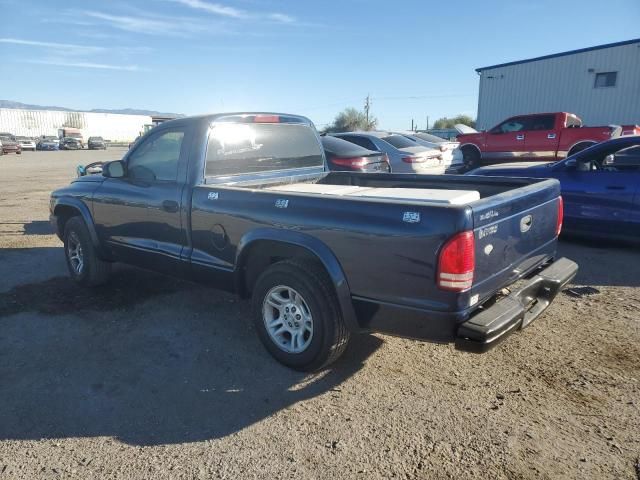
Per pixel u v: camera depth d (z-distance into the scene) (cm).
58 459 275
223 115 432
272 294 366
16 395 339
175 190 425
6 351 403
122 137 8169
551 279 356
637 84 2339
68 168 2411
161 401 331
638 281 554
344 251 319
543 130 1667
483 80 2859
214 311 483
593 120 2498
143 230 464
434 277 283
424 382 349
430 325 292
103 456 278
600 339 409
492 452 275
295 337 362
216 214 392
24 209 1117
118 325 452
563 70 2550
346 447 281
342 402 326
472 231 279
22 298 522
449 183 470
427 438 288
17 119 6906
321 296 335
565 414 308
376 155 954
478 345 277
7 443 290
